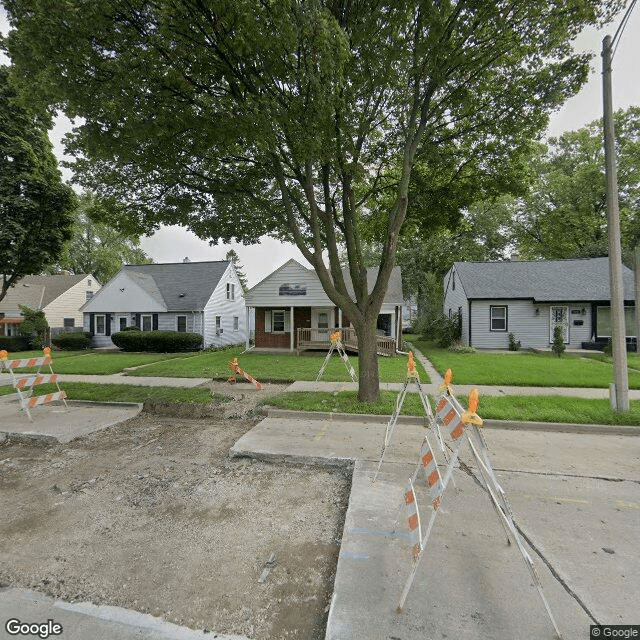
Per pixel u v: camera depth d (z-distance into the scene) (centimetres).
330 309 2080
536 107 726
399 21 562
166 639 217
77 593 256
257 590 257
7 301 2972
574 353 1642
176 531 333
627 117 2536
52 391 923
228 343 2750
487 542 299
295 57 548
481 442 245
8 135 1217
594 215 2681
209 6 481
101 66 554
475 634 209
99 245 4303
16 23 527
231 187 809
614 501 366
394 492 388
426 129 771
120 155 660
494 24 609
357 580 253
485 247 3269
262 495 402
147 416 735
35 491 417
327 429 610
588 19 596
